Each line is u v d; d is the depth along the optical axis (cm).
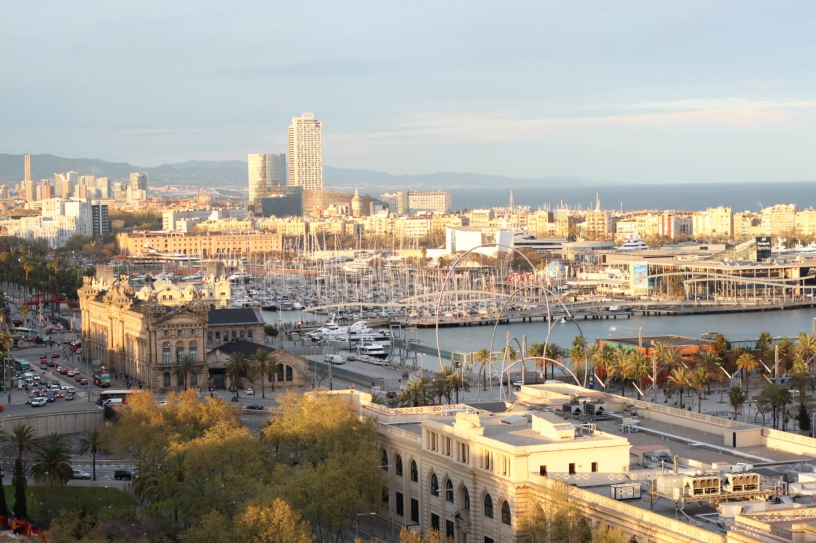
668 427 19838
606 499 14550
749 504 13675
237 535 16512
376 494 18738
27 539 18550
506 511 16362
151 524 18500
